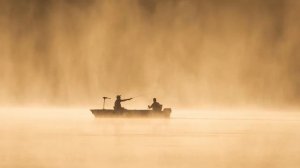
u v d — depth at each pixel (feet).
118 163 248.11
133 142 334.65
